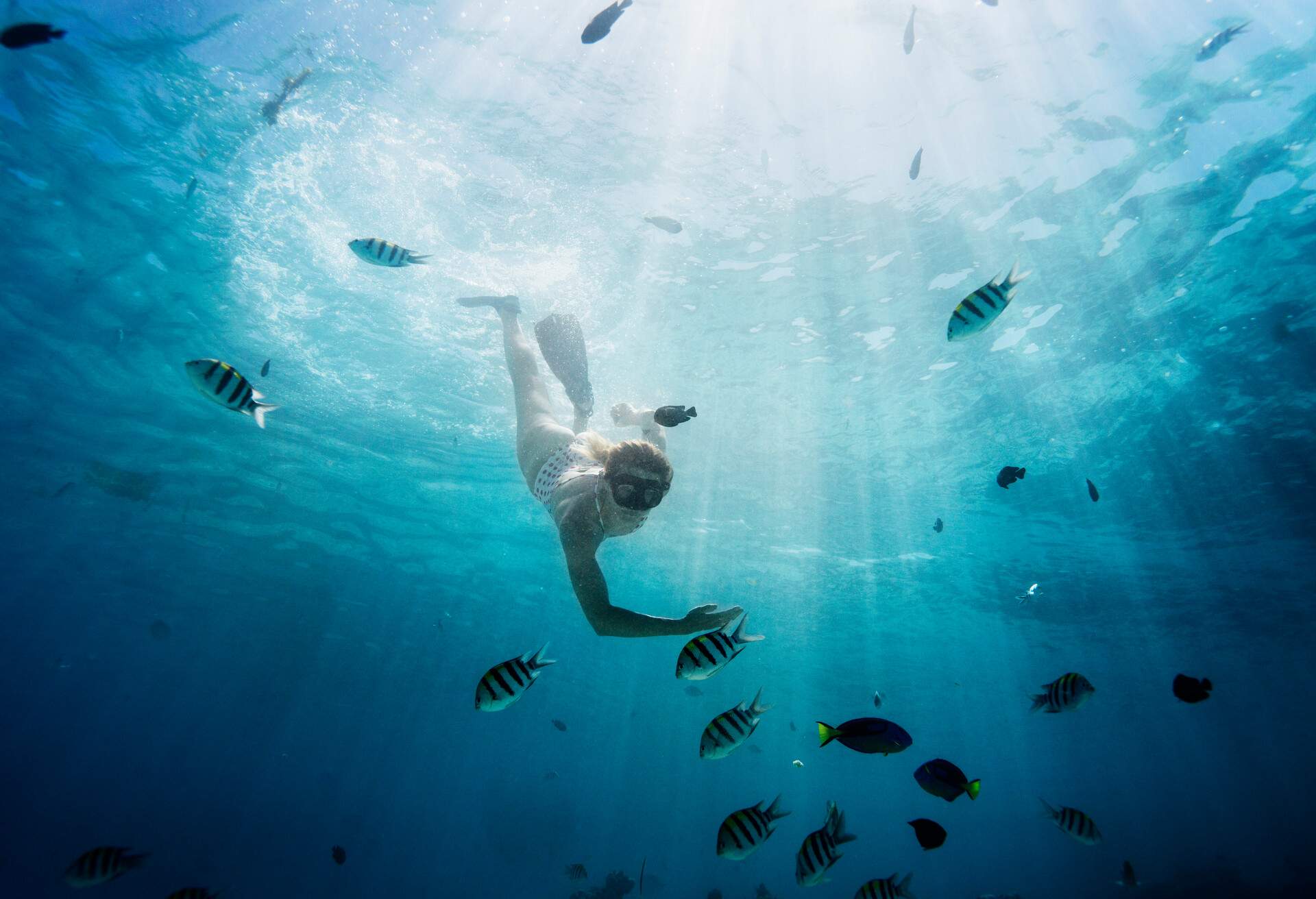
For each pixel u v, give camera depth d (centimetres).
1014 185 1057
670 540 2181
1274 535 1939
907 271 1208
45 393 1681
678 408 364
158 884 2934
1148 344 1338
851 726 361
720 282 1238
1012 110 967
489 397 1544
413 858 4459
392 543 2423
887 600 2544
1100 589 2353
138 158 1037
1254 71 893
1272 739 5006
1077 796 9450
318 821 3825
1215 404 1479
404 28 857
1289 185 1015
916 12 862
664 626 293
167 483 2091
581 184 1056
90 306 1379
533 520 2091
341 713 5094
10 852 3136
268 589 2962
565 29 863
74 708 6894
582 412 536
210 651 3975
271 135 978
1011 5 859
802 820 9550
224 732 6856
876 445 1681
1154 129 971
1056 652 3058
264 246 1176
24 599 3469
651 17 865
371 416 1658
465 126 968
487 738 6353
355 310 1305
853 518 1997
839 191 1072
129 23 840
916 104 962
